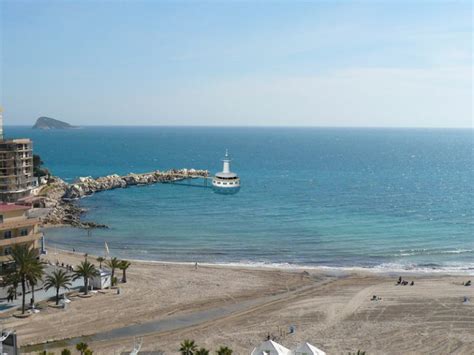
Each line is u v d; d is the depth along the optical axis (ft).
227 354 159.12
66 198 575.38
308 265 319.88
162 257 338.34
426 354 187.62
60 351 185.06
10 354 163.84
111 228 429.79
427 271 307.78
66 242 376.68
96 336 199.82
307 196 617.62
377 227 437.99
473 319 221.25
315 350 170.91
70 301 236.63
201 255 344.28
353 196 618.03
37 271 216.33
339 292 258.98
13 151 495.00
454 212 513.04
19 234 261.03
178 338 200.03
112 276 263.70
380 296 251.80
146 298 245.24
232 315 225.56
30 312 218.59
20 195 500.74
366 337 202.18
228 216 487.61
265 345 172.86
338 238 395.75
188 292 256.32
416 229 431.02
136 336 200.75
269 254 347.56
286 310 232.53
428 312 229.45
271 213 504.02
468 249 364.58
